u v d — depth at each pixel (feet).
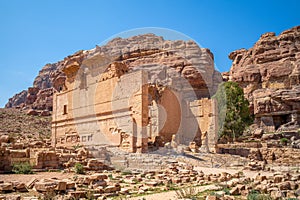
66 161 78.84
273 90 217.15
